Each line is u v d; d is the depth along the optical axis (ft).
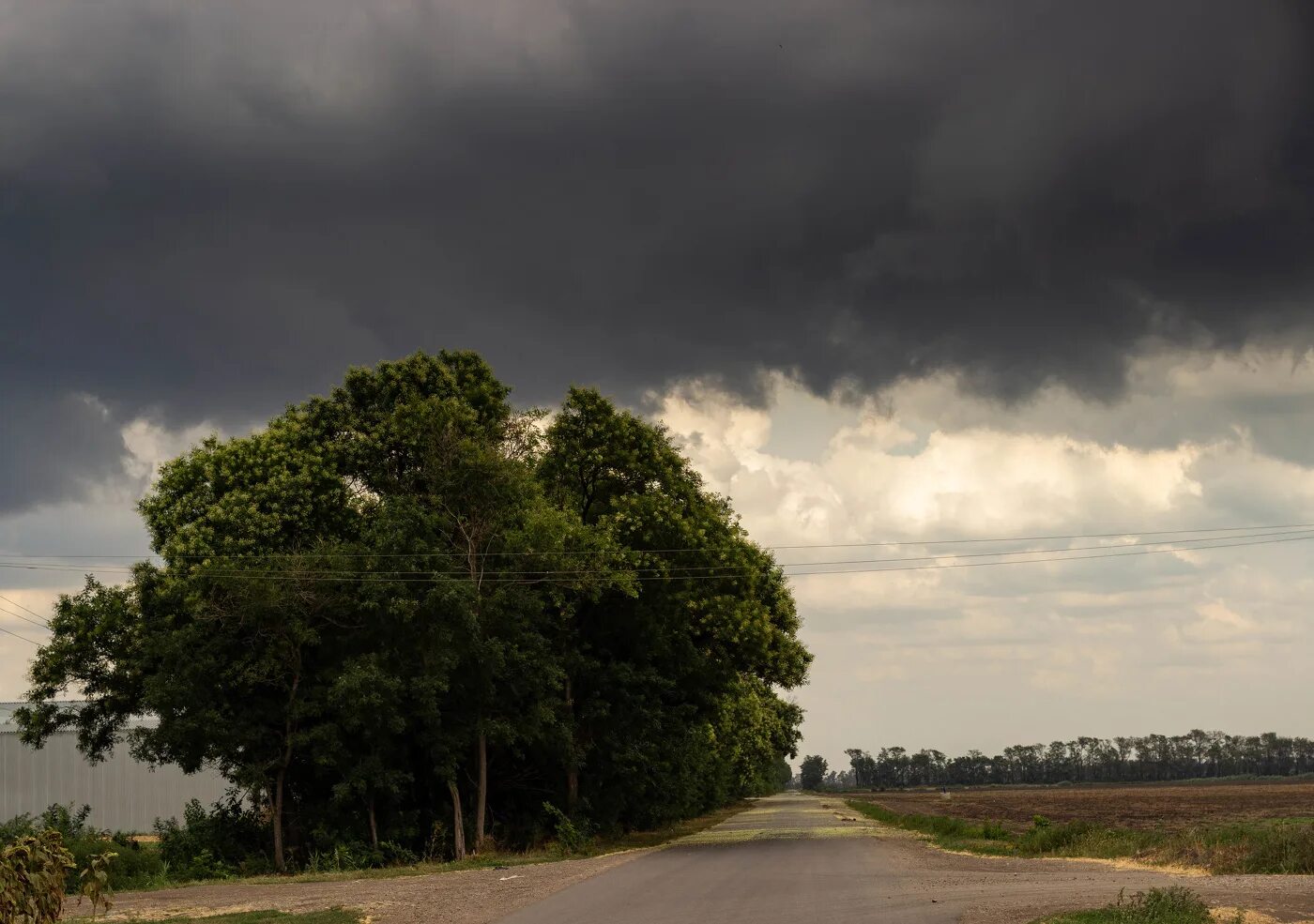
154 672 118.01
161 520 124.77
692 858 99.60
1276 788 420.77
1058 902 55.36
